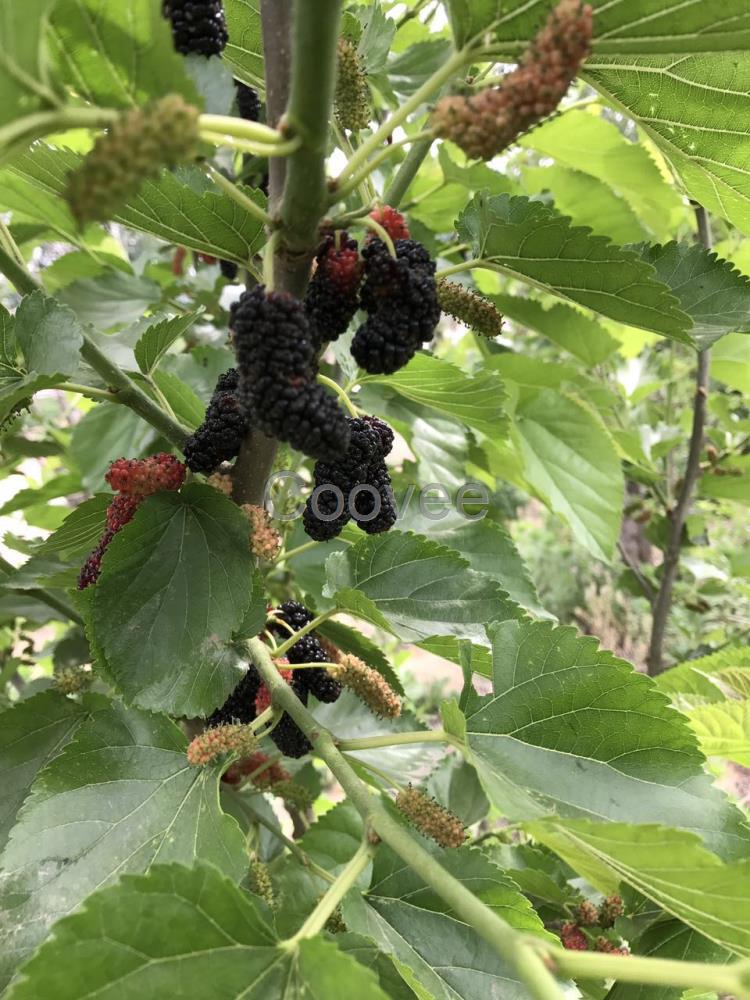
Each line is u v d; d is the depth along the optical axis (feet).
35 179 0.80
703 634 2.60
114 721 0.75
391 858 0.77
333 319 0.61
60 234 1.58
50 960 0.47
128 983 0.49
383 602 0.89
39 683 1.32
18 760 0.91
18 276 0.77
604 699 0.69
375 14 0.98
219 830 0.67
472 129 0.46
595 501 1.48
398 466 1.73
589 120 1.46
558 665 0.71
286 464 1.19
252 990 0.51
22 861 0.66
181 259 1.76
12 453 1.55
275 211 0.57
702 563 2.38
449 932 0.72
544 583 4.53
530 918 0.72
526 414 1.53
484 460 1.63
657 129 0.78
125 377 0.80
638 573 2.16
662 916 0.86
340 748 0.70
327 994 0.49
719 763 1.28
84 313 1.62
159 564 0.70
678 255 0.91
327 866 1.14
